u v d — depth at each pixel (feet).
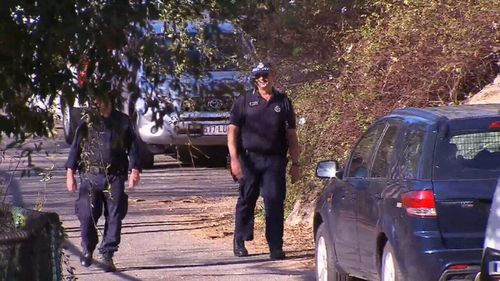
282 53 196.65
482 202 91.15
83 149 109.91
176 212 190.29
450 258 90.02
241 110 140.67
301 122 176.86
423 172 93.76
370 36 174.70
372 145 110.83
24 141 72.54
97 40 64.69
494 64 166.91
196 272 135.33
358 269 108.68
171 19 67.92
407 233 92.73
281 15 92.89
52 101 70.49
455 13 168.35
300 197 173.06
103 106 69.92
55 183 222.48
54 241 76.69
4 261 71.92
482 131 94.89
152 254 149.48
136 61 65.92
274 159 141.08
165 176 246.68
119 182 133.59
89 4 64.59
